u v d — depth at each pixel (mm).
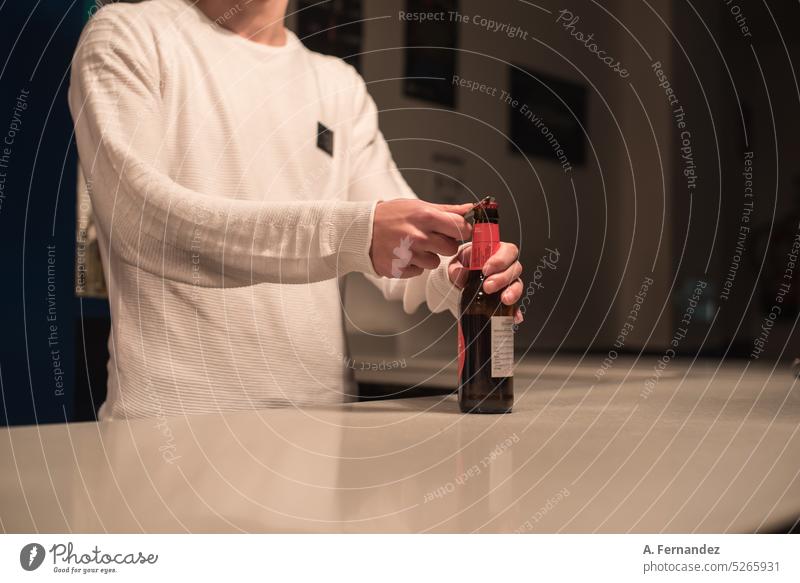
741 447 531
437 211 735
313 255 785
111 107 996
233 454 500
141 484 405
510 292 722
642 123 2566
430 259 765
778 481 421
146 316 1050
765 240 2576
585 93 2430
